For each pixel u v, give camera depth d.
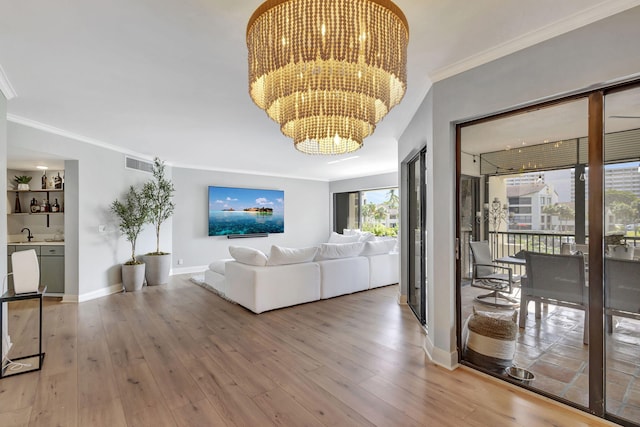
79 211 4.45
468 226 2.51
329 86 1.63
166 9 1.70
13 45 2.06
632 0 1.64
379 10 1.38
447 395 2.12
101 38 1.98
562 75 1.90
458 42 2.08
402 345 2.95
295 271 4.21
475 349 2.46
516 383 2.22
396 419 1.87
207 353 2.78
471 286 2.54
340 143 2.48
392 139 4.62
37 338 3.12
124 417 1.89
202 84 2.69
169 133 4.27
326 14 1.33
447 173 2.52
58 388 2.21
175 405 2.01
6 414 1.92
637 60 1.65
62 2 1.63
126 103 3.13
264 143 4.84
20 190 4.99
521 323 2.28
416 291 3.86
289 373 2.42
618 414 1.84
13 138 3.58
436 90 2.59
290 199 8.55
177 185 6.72
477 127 2.44
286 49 1.37
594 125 1.88
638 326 1.79
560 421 1.86
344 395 2.12
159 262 5.54
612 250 1.85
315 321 3.62
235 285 4.30
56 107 3.24
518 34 2.00
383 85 1.72
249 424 1.83
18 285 2.49
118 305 4.29
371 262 5.19
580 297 1.99
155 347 2.91
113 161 5.04
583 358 1.97
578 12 1.77
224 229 7.32
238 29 1.89
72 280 4.46
